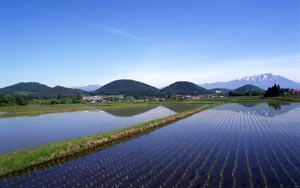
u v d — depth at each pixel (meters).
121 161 19.66
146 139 28.81
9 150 22.75
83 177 16.08
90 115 59.28
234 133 31.94
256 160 19.31
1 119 51.25
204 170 17.03
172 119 46.53
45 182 15.28
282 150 22.50
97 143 25.52
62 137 29.28
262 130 34.09
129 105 100.81
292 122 42.12
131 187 14.32
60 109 76.44
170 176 15.96
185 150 23.03
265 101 111.94
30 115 60.97
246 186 14.18
